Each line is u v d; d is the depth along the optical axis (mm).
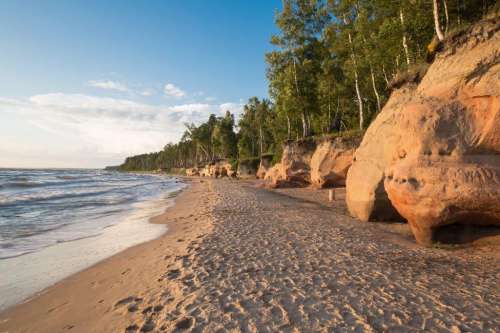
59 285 6621
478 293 5078
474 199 6926
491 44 7684
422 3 17125
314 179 26531
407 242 8570
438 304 4719
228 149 90375
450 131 7703
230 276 6043
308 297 5043
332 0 26156
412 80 11391
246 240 8922
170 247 8727
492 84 7199
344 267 6500
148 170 197875
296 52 32781
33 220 14938
